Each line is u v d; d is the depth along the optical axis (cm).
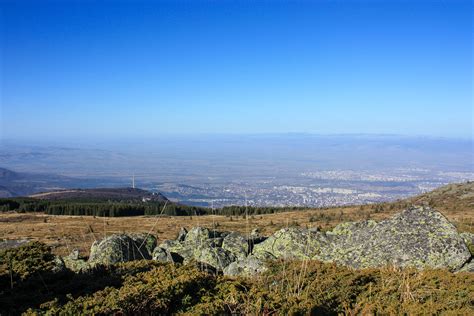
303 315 809
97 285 1048
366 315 838
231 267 1455
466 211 5212
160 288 897
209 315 768
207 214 9644
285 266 1233
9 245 1678
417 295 927
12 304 927
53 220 8362
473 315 795
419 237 1301
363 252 1353
